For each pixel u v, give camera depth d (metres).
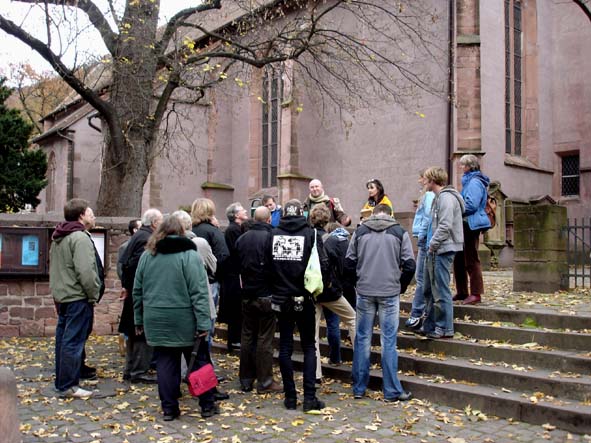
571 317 7.07
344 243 7.18
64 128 28.73
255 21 15.34
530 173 19.48
